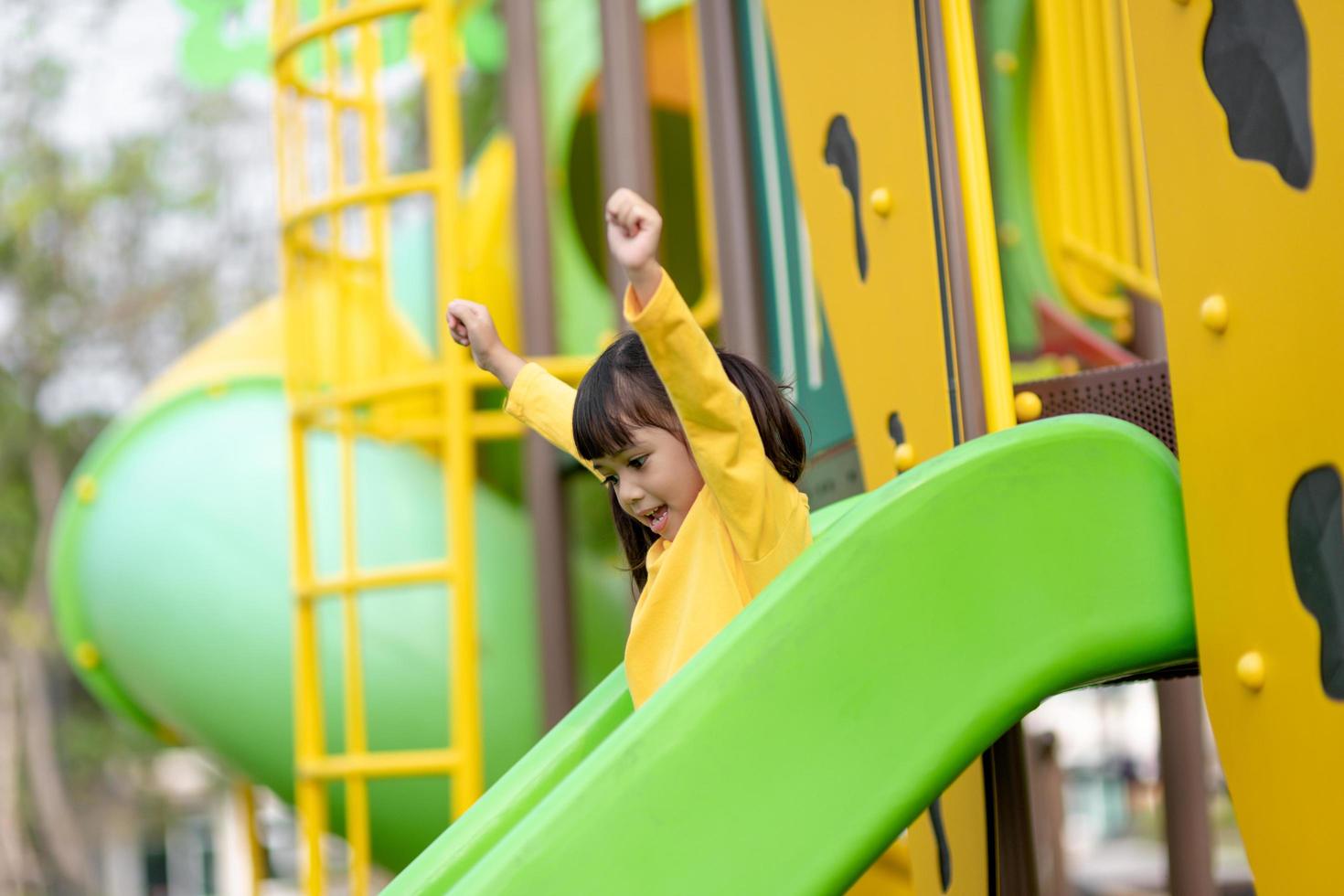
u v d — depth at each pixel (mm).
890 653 1678
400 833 4742
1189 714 4004
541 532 4500
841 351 2398
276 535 4922
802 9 2486
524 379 2244
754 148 3365
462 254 4805
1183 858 3971
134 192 14680
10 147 14484
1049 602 1736
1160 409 2080
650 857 1576
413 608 4695
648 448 1873
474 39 5754
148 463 5199
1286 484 1610
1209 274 1705
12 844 15828
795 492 1870
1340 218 1538
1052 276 5031
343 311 4586
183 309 14977
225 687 4871
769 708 1634
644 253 1620
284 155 4711
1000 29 5246
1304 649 1603
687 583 1890
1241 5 1663
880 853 1655
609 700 2002
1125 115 4539
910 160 2105
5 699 16109
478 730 4113
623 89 4406
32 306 14734
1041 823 4004
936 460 1767
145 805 21453
